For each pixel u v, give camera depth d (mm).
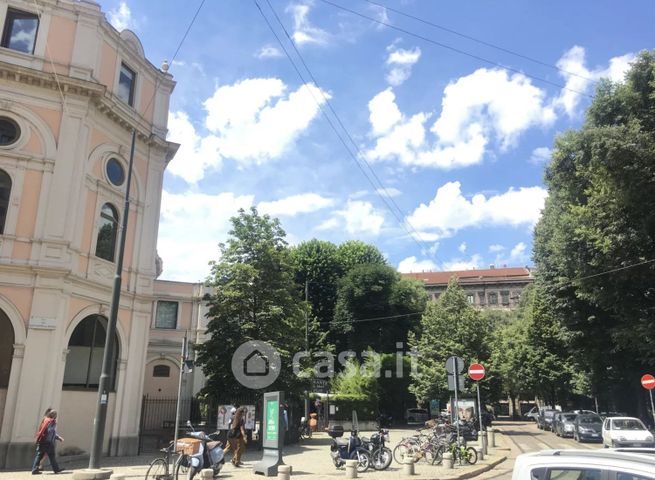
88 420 18609
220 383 23531
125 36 21953
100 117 20141
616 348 26438
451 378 18156
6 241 17125
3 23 18859
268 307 24078
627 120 22156
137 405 20500
